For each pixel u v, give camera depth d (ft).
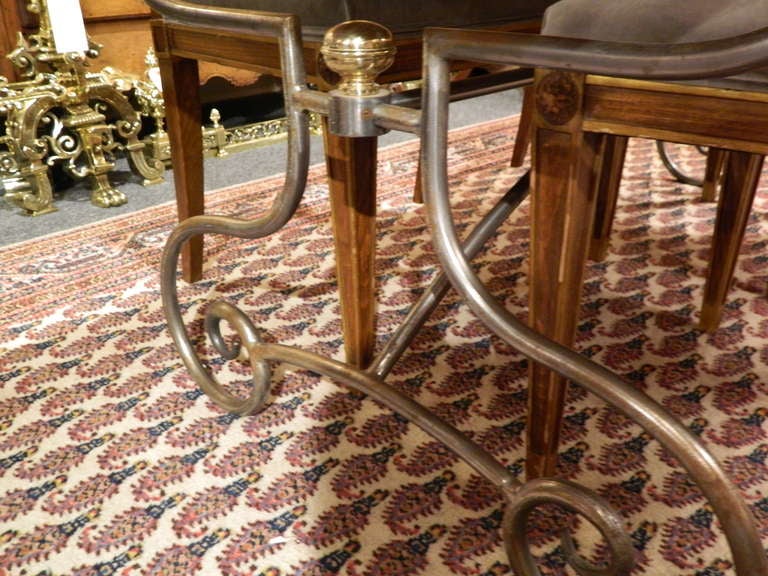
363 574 1.80
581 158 1.61
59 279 3.59
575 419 2.41
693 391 2.56
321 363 2.15
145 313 3.22
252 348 2.30
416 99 1.70
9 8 5.12
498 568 1.81
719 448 2.25
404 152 5.81
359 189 2.30
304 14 2.24
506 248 3.90
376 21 2.22
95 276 3.62
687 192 4.78
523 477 2.15
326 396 2.56
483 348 2.88
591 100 1.53
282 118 6.86
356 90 1.57
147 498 2.06
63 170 5.22
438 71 1.38
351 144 2.21
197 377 2.53
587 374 1.31
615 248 3.87
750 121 1.35
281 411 2.47
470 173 5.27
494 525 1.95
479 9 2.48
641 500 2.03
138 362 2.80
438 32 1.36
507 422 2.40
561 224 1.68
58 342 2.96
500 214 2.36
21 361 2.81
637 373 2.68
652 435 1.24
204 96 6.54
